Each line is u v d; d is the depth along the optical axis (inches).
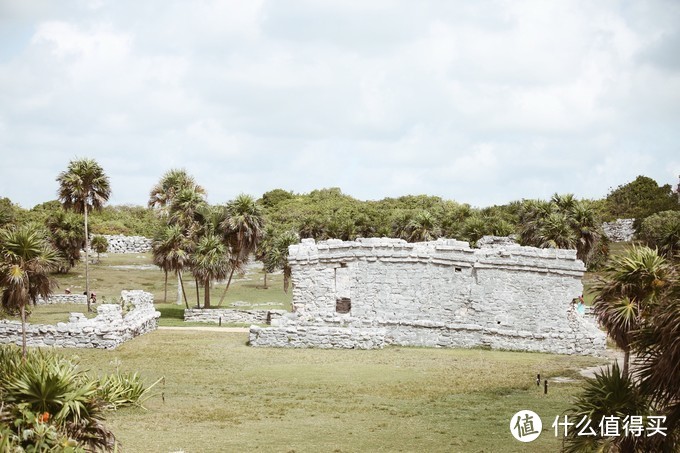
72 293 2938.0
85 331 1806.1
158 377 1477.6
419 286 2043.6
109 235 4389.8
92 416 753.0
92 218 4633.4
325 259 2081.7
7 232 1455.5
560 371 1593.3
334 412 1212.5
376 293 2058.3
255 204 2650.1
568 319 1977.1
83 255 3934.5
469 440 1042.7
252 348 1845.5
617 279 969.5
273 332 1877.5
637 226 4136.3
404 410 1231.5
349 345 1870.1
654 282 935.0
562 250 1987.0
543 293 1987.0
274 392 1365.7
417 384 1450.5
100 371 1499.8
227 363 1644.9
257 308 2741.1
